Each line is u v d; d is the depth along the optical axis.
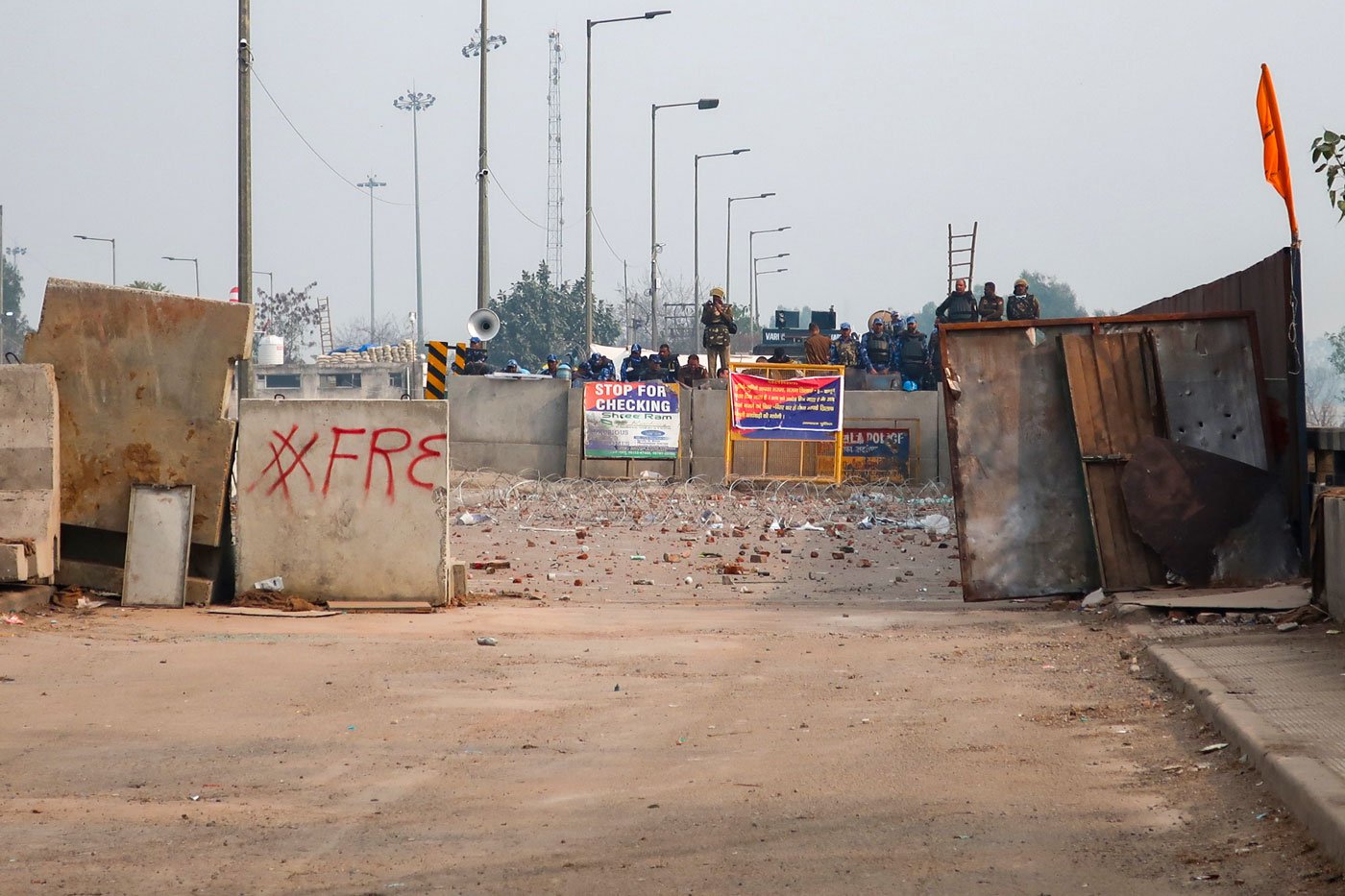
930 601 22.89
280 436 20.55
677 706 13.28
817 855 8.21
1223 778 9.63
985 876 7.71
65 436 20.36
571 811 9.42
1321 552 16.61
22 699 13.38
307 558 20.56
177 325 20.42
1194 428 21.02
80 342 20.42
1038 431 21.48
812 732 11.96
